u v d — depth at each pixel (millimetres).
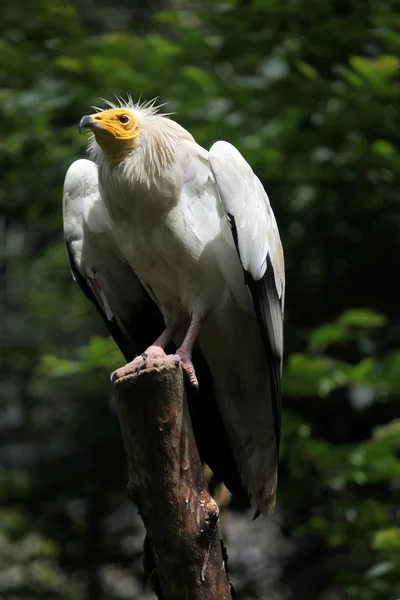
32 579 14836
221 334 7203
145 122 6750
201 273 6898
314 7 11094
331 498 11250
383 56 10219
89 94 11531
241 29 11289
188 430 5598
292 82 10867
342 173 11312
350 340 11297
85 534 13961
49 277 15594
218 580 5609
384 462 9391
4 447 14711
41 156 12422
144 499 5570
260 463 7207
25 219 13117
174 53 11836
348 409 11750
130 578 15258
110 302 7613
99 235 7270
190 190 6758
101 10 14500
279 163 11562
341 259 11953
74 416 13828
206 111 11430
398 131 11039
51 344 14570
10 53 12109
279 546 13828
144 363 5602
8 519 15242
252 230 6637
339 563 12305
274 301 6949
